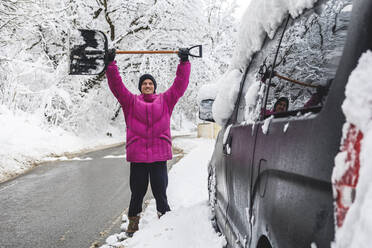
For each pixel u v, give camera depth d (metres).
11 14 9.09
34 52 18.33
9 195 5.53
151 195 5.18
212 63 21.56
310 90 1.19
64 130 16.81
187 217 3.24
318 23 1.27
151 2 20.12
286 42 1.57
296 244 1.05
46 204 4.82
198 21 21.34
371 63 0.85
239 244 1.85
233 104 2.51
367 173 0.75
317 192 0.95
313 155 0.99
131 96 3.31
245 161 1.78
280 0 1.66
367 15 0.90
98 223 3.86
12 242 3.32
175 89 3.42
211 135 20.12
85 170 8.01
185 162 8.16
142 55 19.78
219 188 2.71
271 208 1.29
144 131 3.27
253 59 2.19
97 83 20.45
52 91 15.87
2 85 13.59
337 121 0.90
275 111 1.50
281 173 1.23
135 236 3.10
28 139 11.69
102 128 21.53
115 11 20.58
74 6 15.00
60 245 3.22
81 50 3.17
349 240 0.76
